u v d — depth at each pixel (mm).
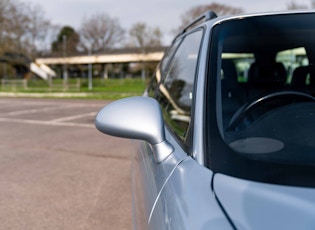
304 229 858
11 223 2812
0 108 12703
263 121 1450
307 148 1236
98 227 2727
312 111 1494
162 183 1221
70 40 55250
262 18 1851
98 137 6523
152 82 3443
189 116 1594
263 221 895
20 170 4297
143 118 1370
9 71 48844
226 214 937
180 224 964
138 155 2037
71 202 3229
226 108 1450
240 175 1101
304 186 1025
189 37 2432
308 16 1862
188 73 2072
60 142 6066
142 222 1447
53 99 17875
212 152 1213
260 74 2287
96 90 27766
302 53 2178
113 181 3824
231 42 1721
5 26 29344
